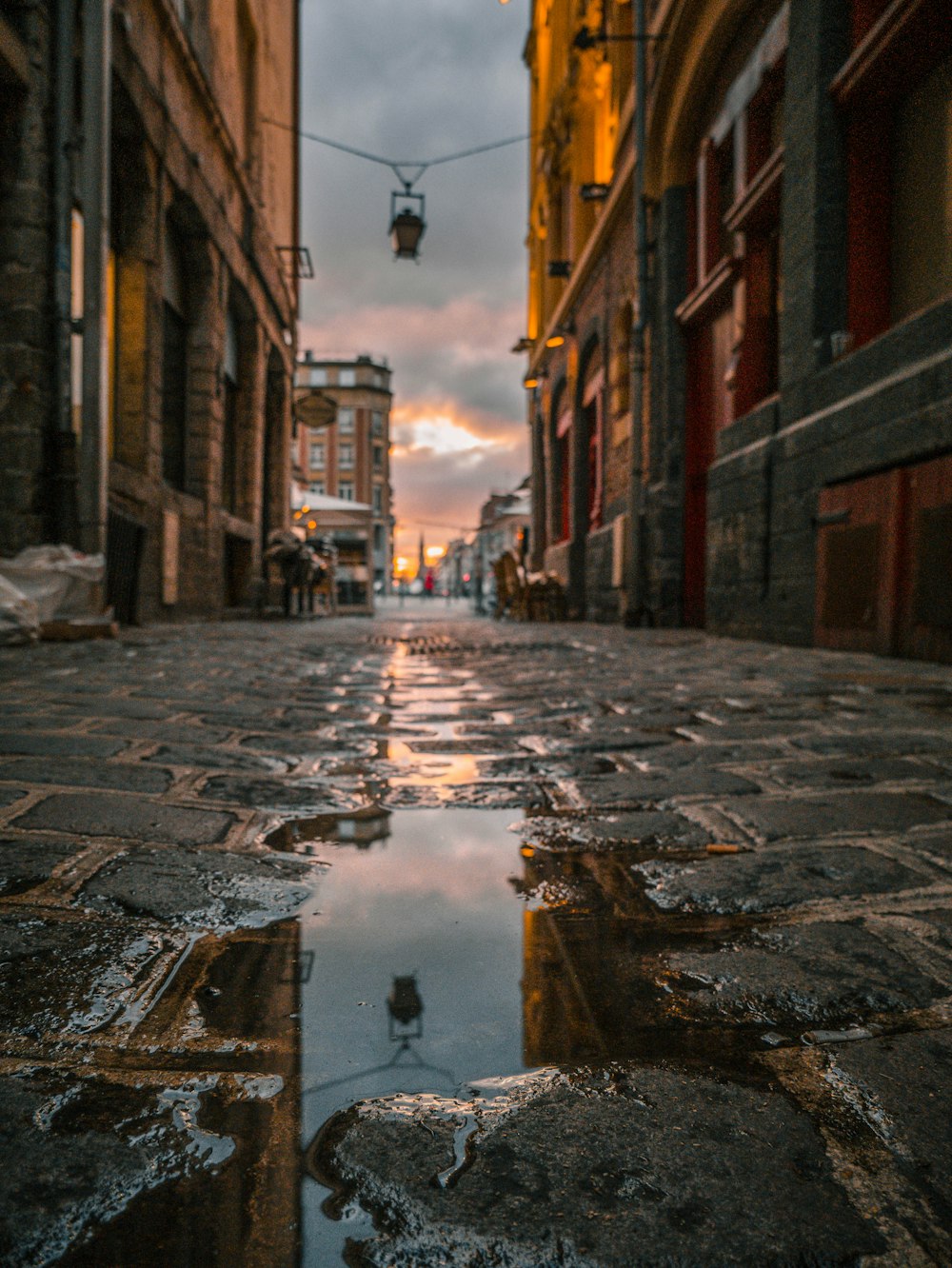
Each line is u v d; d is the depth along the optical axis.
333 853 1.85
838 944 1.39
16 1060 0.99
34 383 7.70
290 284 22.70
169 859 1.75
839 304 7.24
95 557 7.83
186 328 14.07
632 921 1.49
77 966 1.25
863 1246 0.72
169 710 3.69
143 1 10.25
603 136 17.92
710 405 11.58
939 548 5.54
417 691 4.81
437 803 2.29
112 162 10.67
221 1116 0.89
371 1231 0.73
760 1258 0.71
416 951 1.34
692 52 10.94
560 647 8.55
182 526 12.91
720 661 6.44
